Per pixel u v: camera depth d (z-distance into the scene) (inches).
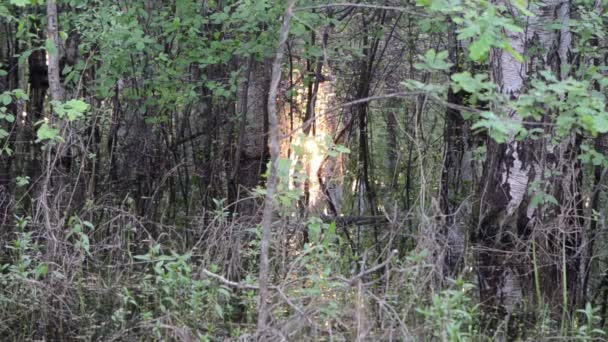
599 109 193.6
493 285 295.4
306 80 420.2
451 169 405.7
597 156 271.6
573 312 286.4
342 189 457.1
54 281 274.5
